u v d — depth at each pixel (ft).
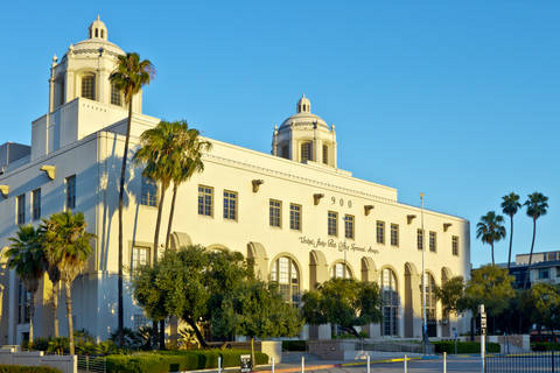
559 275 311.88
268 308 115.24
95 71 175.63
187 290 116.47
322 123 230.89
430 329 221.46
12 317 161.17
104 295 135.44
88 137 144.56
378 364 132.16
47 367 99.14
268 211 173.27
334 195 193.88
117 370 104.32
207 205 158.71
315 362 137.80
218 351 120.37
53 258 119.14
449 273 230.07
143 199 145.89
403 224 217.97
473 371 107.24
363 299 165.37
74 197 147.64
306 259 181.47
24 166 166.61
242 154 180.65
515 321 268.41
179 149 131.44
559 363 119.75
